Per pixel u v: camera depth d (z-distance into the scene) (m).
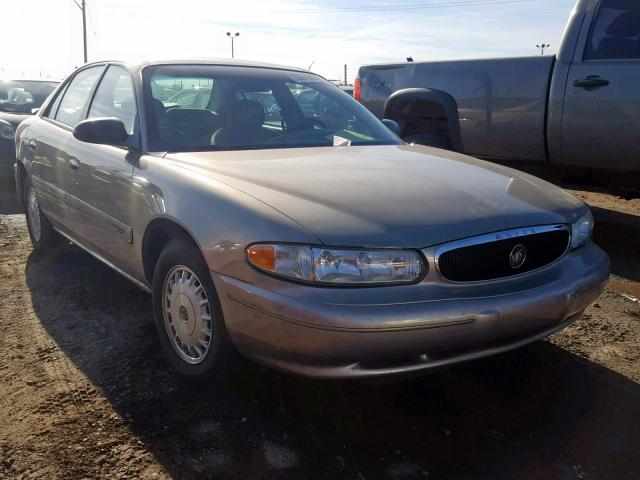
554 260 3.04
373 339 2.49
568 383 3.29
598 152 5.63
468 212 2.82
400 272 2.58
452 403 3.09
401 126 7.13
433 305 2.55
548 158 6.06
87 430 2.82
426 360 2.64
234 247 2.72
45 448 2.70
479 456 2.68
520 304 2.71
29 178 5.21
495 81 6.20
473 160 3.79
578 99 5.60
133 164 3.55
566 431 2.87
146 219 3.34
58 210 4.69
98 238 4.05
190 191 3.04
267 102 4.20
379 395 3.14
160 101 3.84
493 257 2.77
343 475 2.55
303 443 2.75
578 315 3.19
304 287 2.54
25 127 5.45
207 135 3.80
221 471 2.56
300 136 4.06
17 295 4.46
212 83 4.13
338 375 2.56
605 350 3.69
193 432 2.82
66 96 5.06
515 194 3.14
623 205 7.83
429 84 6.75
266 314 2.60
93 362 3.46
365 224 2.63
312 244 2.55
